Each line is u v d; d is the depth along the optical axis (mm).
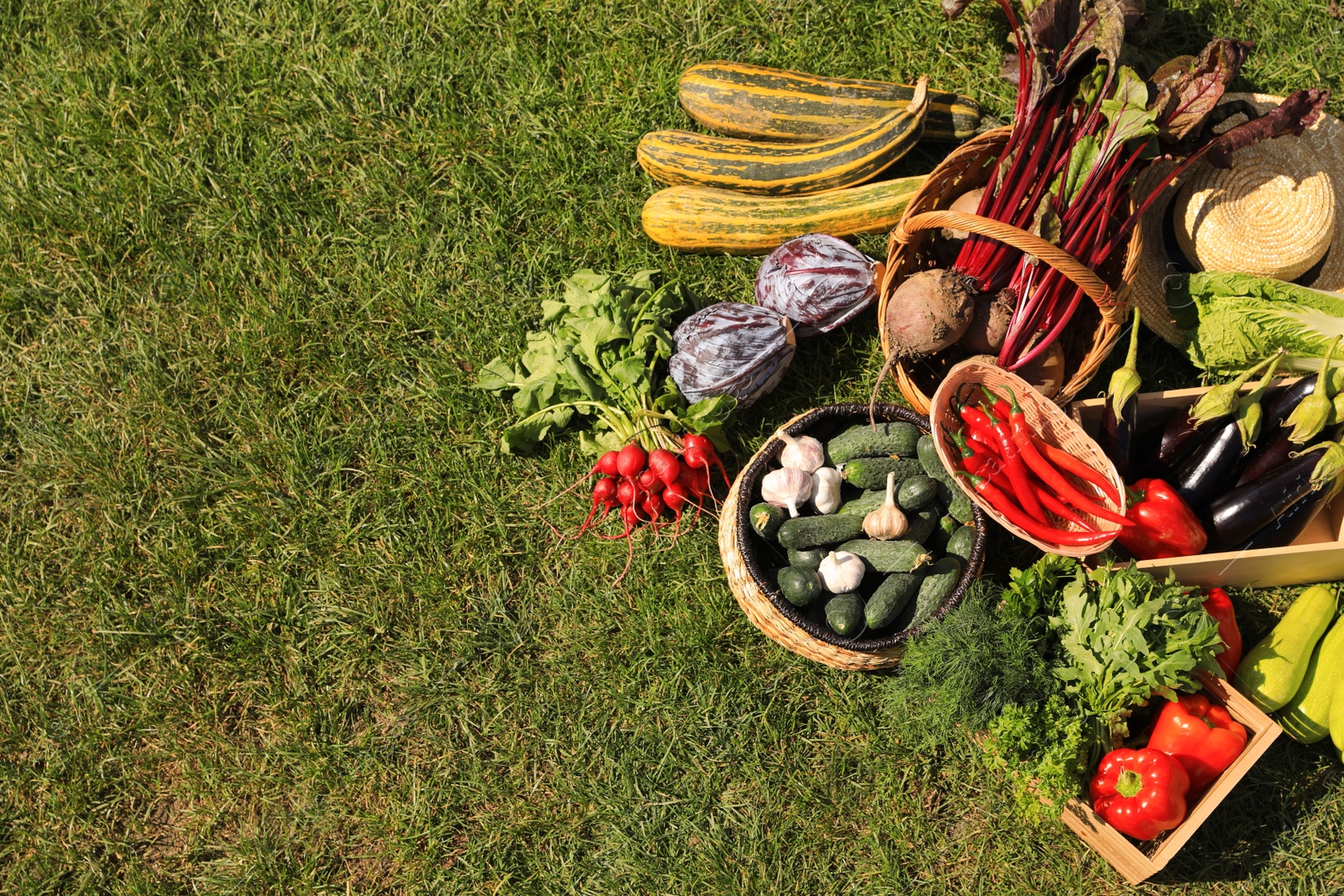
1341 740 3178
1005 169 3246
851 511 3285
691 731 3627
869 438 3287
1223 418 3178
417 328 3893
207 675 3699
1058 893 3494
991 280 3320
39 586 3752
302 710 3656
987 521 3473
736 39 4055
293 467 3779
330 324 3898
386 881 3559
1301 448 3170
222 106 4016
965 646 2938
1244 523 3160
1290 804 3496
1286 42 3963
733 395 3449
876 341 3842
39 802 3621
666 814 3572
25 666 3707
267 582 3752
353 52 4039
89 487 3812
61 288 3938
